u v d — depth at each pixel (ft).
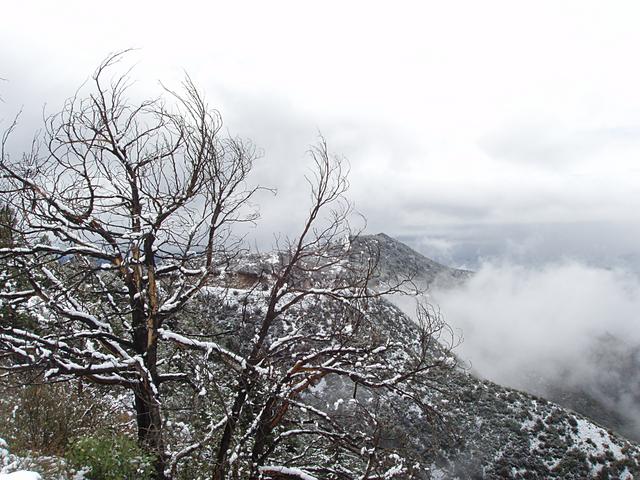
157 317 31.73
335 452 35.47
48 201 29.09
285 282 34.22
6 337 27.45
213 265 33.35
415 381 33.78
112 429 33.53
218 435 34.63
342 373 32.45
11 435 29.76
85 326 35.68
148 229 29.43
